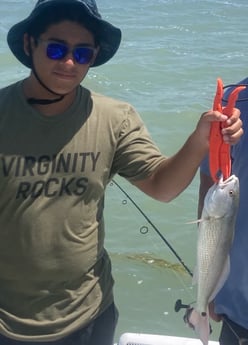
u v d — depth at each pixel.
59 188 2.96
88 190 3.02
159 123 10.69
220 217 2.72
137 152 3.10
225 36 18.64
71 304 3.10
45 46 2.85
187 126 10.60
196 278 2.86
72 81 2.89
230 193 2.70
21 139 2.94
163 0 24.17
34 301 3.07
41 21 2.86
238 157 2.96
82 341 3.16
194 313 2.91
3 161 2.93
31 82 2.97
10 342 3.09
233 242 3.01
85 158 2.99
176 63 14.97
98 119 3.04
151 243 6.84
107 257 3.29
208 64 15.06
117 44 3.12
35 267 3.00
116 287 6.07
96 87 12.87
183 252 6.70
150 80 13.51
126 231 7.07
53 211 2.96
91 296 3.15
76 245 3.03
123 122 3.09
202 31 19.27
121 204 7.61
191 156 2.85
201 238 2.78
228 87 3.05
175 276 6.25
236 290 3.04
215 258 2.77
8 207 2.96
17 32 2.96
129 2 23.52
